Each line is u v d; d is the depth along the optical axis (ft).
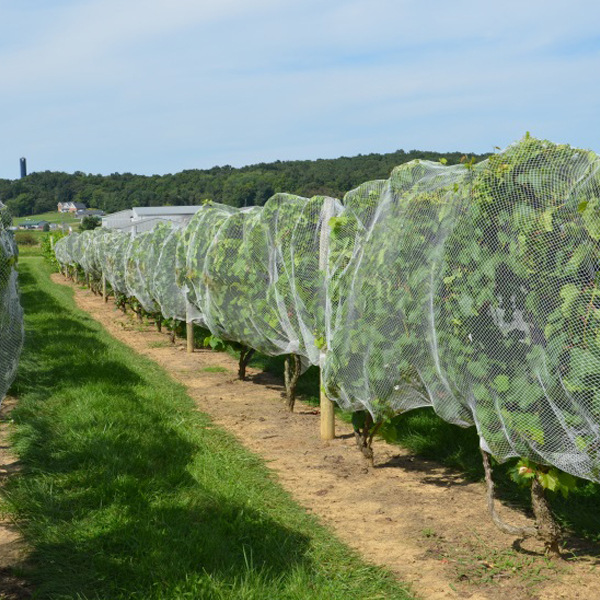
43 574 13.98
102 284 84.58
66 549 15.07
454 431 23.35
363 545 15.79
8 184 492.13
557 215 12.92
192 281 36.09
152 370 37.81
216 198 206.18
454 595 13.42
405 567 14.65
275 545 15.37
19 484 18.86
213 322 32.89
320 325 23.80
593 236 12.28
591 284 12.30
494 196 13.74
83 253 91.50
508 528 15.29
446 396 16.46
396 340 17.66
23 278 111.04
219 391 32.96
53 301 74.95
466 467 20.99
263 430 25.93
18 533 16.11
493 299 13.65
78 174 498.69
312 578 13.97
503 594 13.42
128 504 17.47
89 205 486.38
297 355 27.96
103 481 18.80
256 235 28.30
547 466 14.25
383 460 22.33
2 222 19.11
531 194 13.38
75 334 47.96
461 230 14.37
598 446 12.46
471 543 15.78
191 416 27.45
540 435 13.25
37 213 485.97
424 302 16.17
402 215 17.24
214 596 12.91
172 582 13.34
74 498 18.06
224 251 30.22
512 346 13.48
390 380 18.16
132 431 23.68
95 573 13.97
